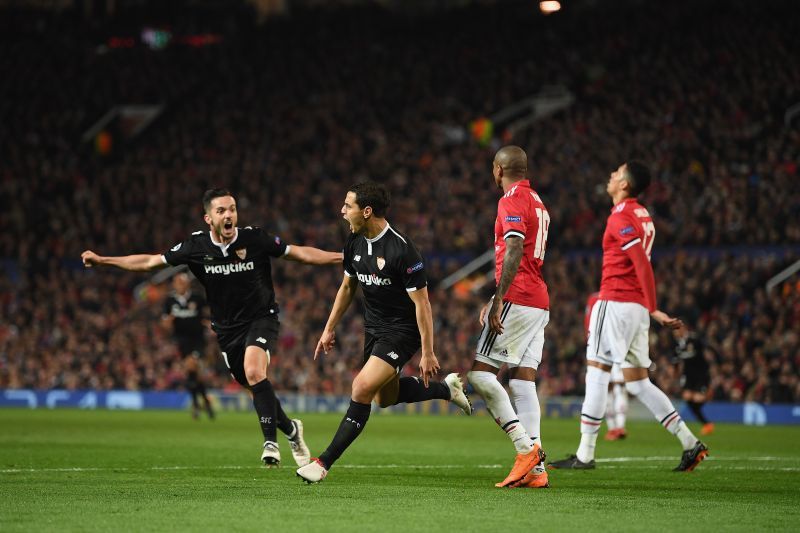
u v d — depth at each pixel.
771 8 134.50
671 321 33.28
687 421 83.06
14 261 116.81
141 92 150.88
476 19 153.25
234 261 32.78
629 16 144.75
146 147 138.75
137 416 76.19
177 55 155.88
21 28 160.12
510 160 29.77
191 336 68.56
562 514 22.89
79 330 104.44
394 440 52.66
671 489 28.67
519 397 29.42
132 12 163.25
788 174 104.12
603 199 108.56
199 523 20.98
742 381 83.38
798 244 97.19
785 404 80.50
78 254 116.25
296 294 103.06
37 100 147.88
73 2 166.62
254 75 148.50
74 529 20.23
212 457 39.22
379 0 165.88
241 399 91.00
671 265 96.19
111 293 109.81
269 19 163.38
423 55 146.75
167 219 119.69
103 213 124.56
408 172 124.00
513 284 29.22
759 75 122.88
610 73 133.38
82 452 41.53
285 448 44.84
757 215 101.25
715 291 92.06
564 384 88.50
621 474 33.38
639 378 34.91
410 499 25.20
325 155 130.25
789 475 33.59
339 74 145.62
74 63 154.88
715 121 116.75
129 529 20.25
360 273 28.44
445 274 106.31
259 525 20.75
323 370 95.12
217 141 136.12
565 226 107.38
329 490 27.03
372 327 28.83
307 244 111.81
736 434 63.75
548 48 144.12
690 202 104.62
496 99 138.62
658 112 122.25
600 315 34.81
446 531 20.27
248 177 126.19
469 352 92.12
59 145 137.75
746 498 26.53
